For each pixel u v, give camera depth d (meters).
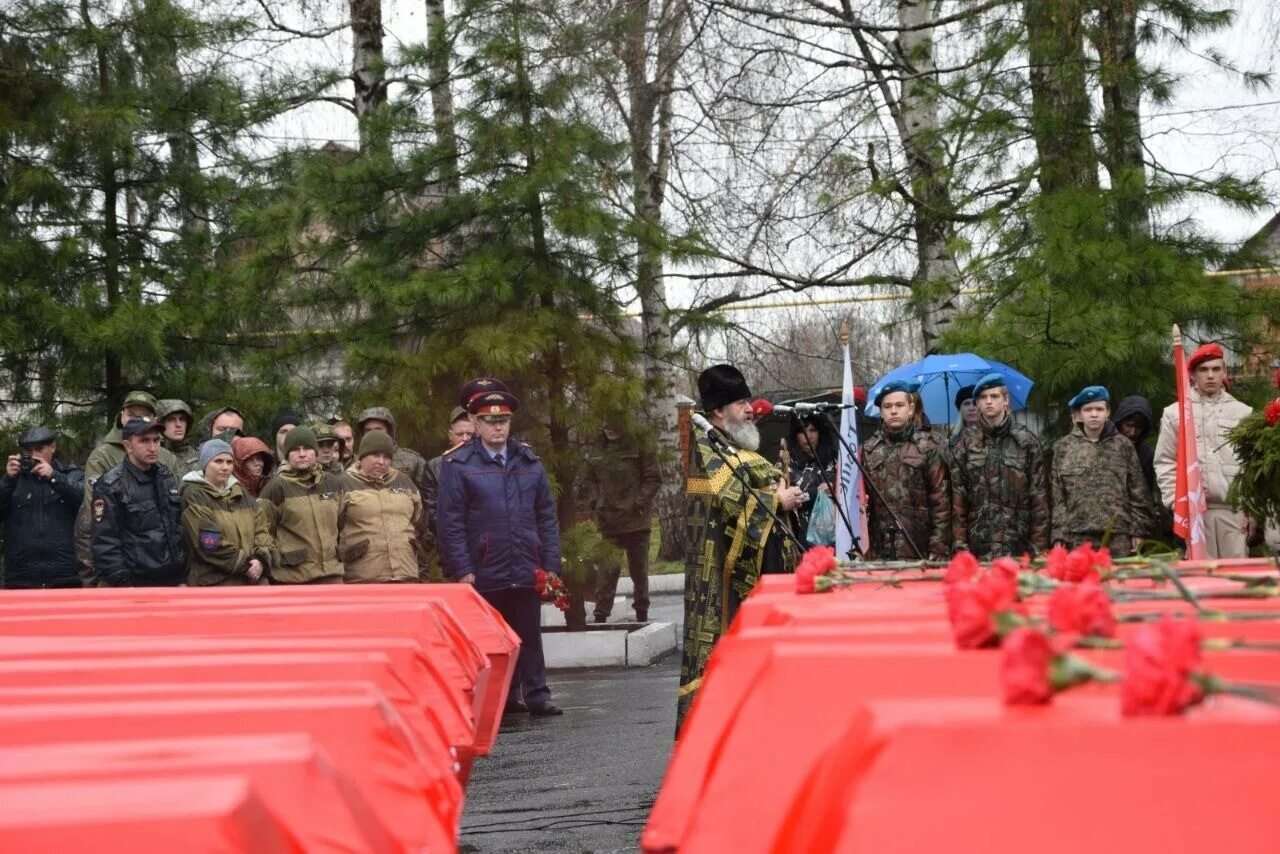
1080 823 1.21
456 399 13.48
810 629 2.52
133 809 1.29
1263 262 13.98
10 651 2.56
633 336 14.27
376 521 9.86
